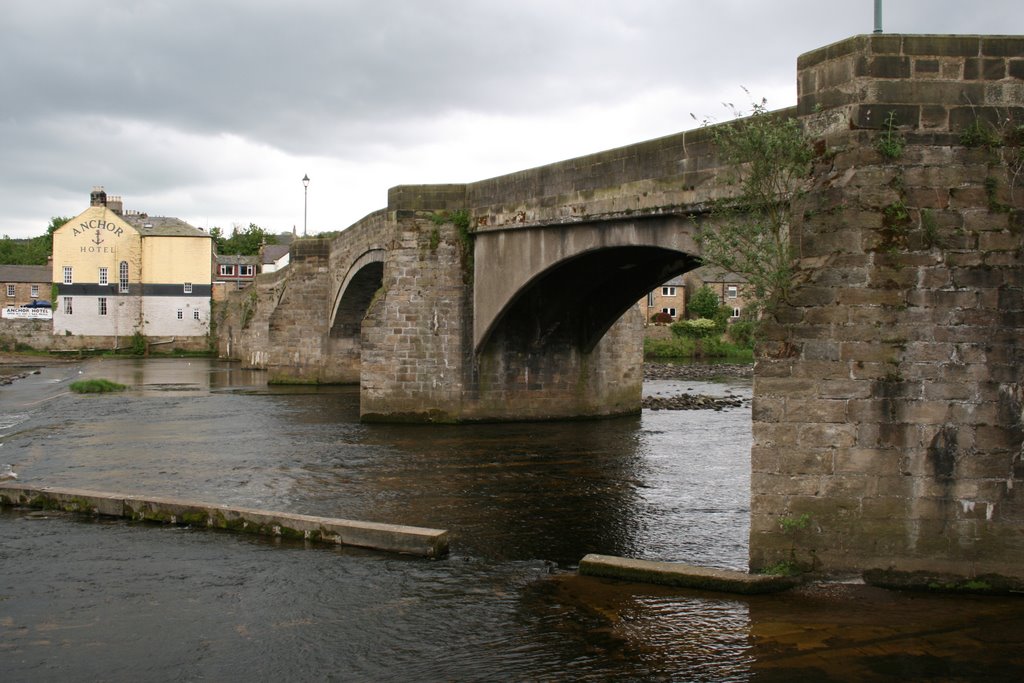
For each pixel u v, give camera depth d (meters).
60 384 48.16
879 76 10.26
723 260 13.30
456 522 15.14
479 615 10.46
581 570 11.96
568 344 28.83
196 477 19.22
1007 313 10.19
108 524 14.98
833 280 10.34
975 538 10.23
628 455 22.16
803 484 10.50
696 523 15.06
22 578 12.05
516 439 24.72
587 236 21.64
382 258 32.72
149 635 10.01
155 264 82.69
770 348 10.58
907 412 10.23
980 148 10.22
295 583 11.76
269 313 59.56
